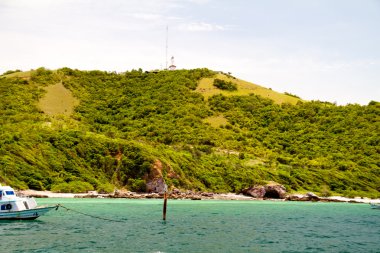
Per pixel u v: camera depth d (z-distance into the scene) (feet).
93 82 625.41
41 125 394.11
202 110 536.42
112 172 318.86
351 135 485.56
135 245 116.78
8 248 109.19
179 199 286.25
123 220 166.91
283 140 483.10
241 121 523.29
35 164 291.99
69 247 111.96
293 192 352.49
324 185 376.68
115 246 114.73
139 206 224.12
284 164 413.39
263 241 130.31
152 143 399.65
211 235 137.59
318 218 199.93
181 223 163.32
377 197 364.17
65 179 293.02
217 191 334.85
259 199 315.58
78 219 165.99
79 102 562.25
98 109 552.41
